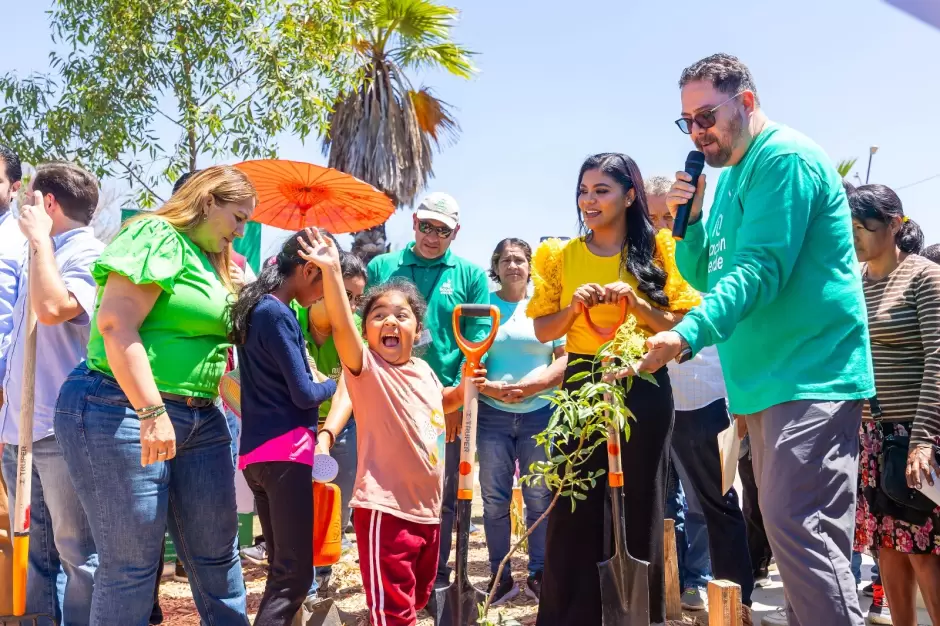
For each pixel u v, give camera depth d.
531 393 4.73
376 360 3.93
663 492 3.80
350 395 3.86
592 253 3.92
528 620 4.72
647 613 3.39
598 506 3.74
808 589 2.90
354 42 12.51
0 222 4.36
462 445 3.46
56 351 3.93
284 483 3.48
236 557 3.54
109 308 3.13
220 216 3.46
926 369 3.68
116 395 3.21
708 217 3.54
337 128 16.61
